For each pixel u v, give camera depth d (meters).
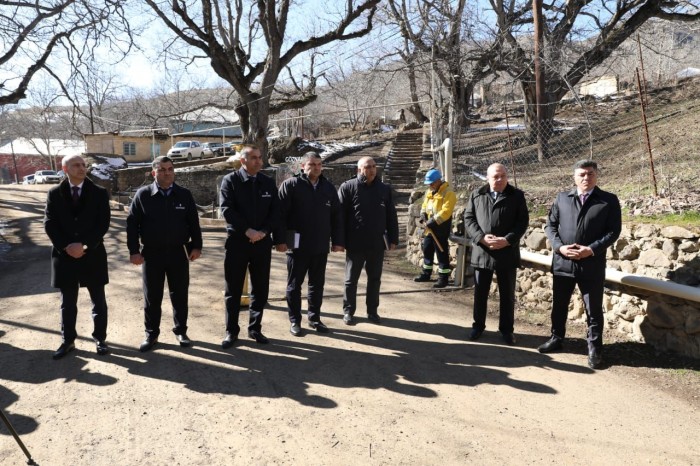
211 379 4.11
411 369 4.36
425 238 7.30
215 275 7.53
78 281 4.50
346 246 5.39
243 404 3.72
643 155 9.62
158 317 4.71
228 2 22.22
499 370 4.35
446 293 6.77
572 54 17.70
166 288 6.84
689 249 4.57
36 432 3.34
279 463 3.04
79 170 4.31
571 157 12.15
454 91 16.83
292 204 5.00
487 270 4.96
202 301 6.21
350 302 5.47
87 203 4.38
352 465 3.03
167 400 3.77
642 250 4.97
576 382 4.12
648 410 3.68
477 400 3.82
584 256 4.29
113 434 3.33
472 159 13.62
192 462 3.05
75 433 3.33
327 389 3.97
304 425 3.46
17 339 4.96
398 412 3.64
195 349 4.70
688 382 4.06
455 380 4.15
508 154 14.34
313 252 5.03
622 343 4.87
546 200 6.88
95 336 4.59
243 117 22.06
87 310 5.76
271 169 20.47
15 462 3.03
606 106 19.73
